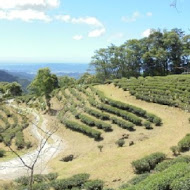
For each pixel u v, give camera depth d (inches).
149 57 3703.3
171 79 2522.1
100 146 1480.1
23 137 1868.8
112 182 978.1
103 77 4003.4
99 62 3922.2
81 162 1370.6
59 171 1259.8
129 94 2349.9
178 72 3821.4
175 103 1907.0
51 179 1085.1
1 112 2637.8
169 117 1782.7
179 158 939.3
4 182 1098.7
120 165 1129.4
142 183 708.7
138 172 1003.9
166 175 684.7
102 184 903.7
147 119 1776.6
